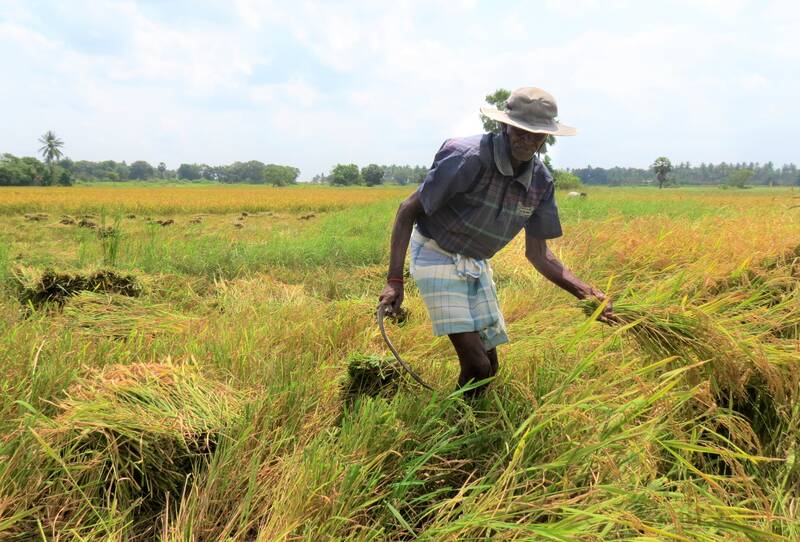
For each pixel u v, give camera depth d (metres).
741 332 2.70
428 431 2.37
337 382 2.88
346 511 1.87
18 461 1.93
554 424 2.20
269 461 2.18
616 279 5.21
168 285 5.76
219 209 26.39
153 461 2.09
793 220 6.37
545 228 2.66
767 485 2.19
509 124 2.23
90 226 14.23
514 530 1.73
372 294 6.05
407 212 2.52
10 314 3.95
